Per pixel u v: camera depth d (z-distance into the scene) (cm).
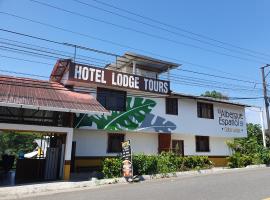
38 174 1689
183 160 2056
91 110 1595
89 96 1886
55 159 1709
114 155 2083
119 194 1082
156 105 2317
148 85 2238
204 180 1437
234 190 1070
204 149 2714
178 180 1498
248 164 2488
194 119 2558
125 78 2123
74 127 1880
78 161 1930
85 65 1953
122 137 2189
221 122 2778
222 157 2823
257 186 1160
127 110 2142
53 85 1944
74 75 1894
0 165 2111
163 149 2344
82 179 1645
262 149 2723
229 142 2764
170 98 2438
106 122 2008
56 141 1942
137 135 2264
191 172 1908
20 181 1564
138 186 1311
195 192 1052
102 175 1711
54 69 2031
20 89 1672
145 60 2427
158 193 1063
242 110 3017
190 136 2620
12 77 1841
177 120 2422
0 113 1680
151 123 2242
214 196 953
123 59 2419
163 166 1852
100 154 2030
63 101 1636
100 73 2009
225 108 2861
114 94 2120
